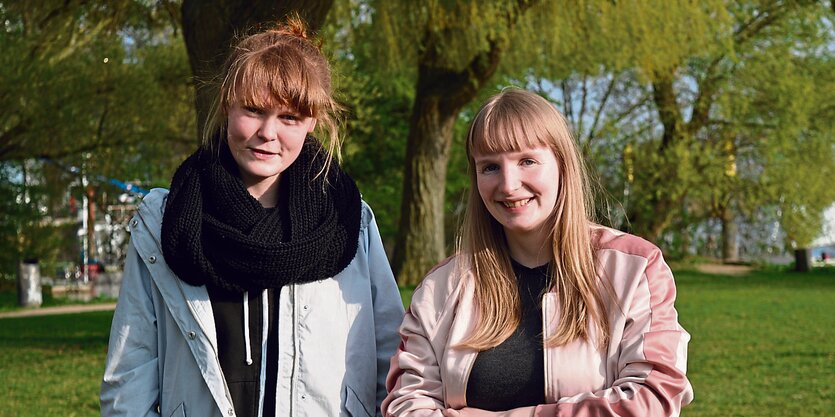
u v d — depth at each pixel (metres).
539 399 2.51
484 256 2.67
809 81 26.86
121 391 2.67
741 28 26.81
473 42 15.30
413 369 2.62
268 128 2.60
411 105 26.73
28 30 15.83
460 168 28.58
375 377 2.85
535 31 15.23
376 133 26.78
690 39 16.86
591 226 2.70
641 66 16.69
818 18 26.06
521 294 2.63
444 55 17.12
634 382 2.39
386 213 28.77
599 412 2.37
